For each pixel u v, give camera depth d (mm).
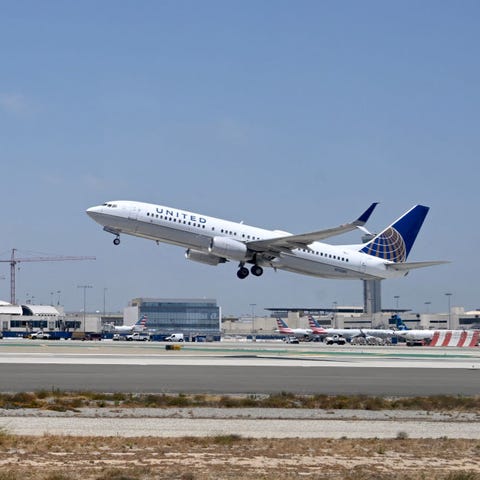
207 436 88500
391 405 123250
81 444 80500
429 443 86250
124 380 156750
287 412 114750
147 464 71875
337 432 95688
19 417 103250
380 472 70750
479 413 117875
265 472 69500
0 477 63750
